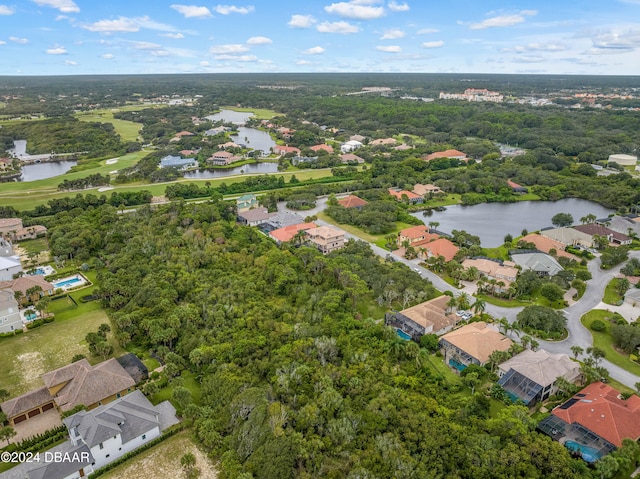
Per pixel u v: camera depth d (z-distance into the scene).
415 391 95.38
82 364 101.44
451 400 93.12
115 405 88.19
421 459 77.00
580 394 95.31
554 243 182.62
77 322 129.12
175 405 96.50
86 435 80.12
